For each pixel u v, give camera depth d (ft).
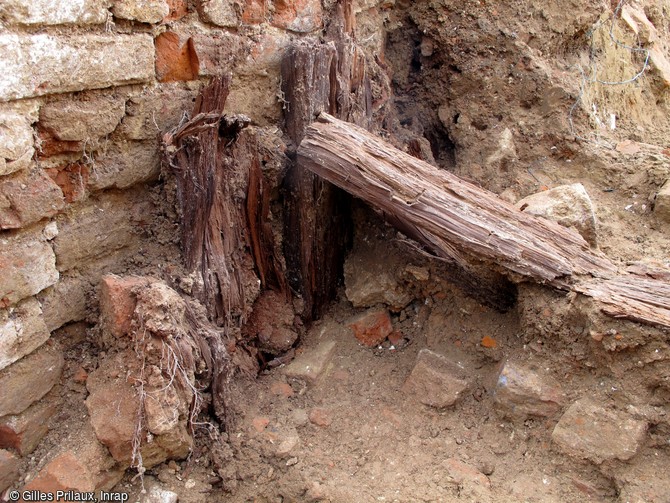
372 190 8.55
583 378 8.36
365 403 9.25
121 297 7.35
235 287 8.86
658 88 16.01
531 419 8.61
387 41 13.44
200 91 8.27
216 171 8.37
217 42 8.75
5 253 6.53
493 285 9.21
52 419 7.37
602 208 11.62
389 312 10.32
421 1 12.94
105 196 7.89
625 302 7.79
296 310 10.02
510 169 12.44
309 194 9.56
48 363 7.25
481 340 9.37
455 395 8.93
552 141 12.57
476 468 8.31
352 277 10.49
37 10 6.31
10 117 6.25
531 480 8.15
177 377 7.33
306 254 9.84
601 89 13.96
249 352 9.46
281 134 9.82
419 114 13.53
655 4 18.20
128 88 7.66
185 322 7.77
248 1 9.12
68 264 7.43
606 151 12.48
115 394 7.27
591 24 13.16
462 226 8.30
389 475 8.19
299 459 8.29
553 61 12.99
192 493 7.67
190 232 8.23
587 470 8.04
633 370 7.93
